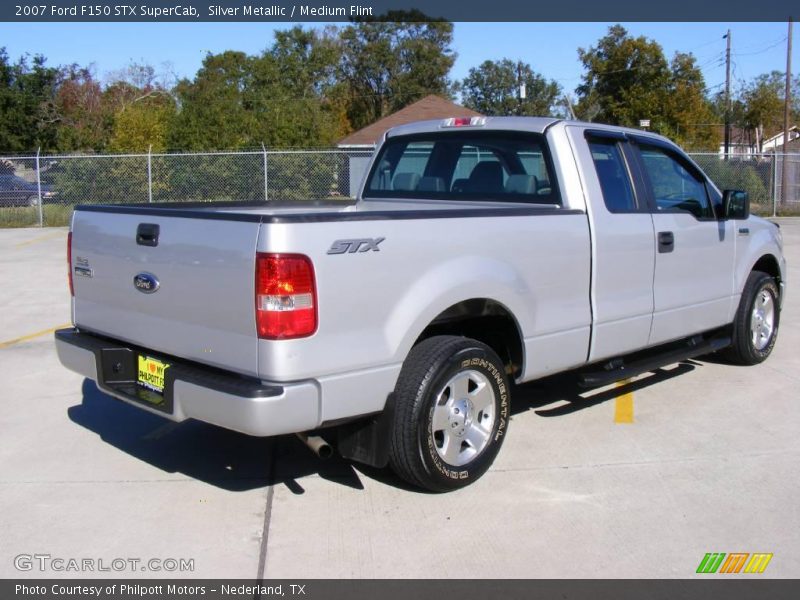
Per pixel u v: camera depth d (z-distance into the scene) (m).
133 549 3.85
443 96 61.50
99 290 4.62
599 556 3.78
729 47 42.03
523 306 4.65
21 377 6.80
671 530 4.03
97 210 4.62
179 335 4.09
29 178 22.59
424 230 4.11
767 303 7.15
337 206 6.48
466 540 3.93
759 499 4.39
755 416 5.76
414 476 4.24
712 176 24.86
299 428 3.74
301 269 3.63
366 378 3.93
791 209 24.80
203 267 3.89
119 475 4.73
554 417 5.73
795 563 3.72
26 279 12.31
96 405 6.05
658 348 6.43
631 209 5.46
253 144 25.97
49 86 34.94
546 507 4.29
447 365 4.21
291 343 3.64
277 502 4.36
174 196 21.86
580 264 5.00
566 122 5.23
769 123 47.31
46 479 4.66
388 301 3.97
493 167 5.51
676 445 5.19
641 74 39.09
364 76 61.03
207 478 4.69
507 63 69.88
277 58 51.16
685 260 5.91
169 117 27.31
